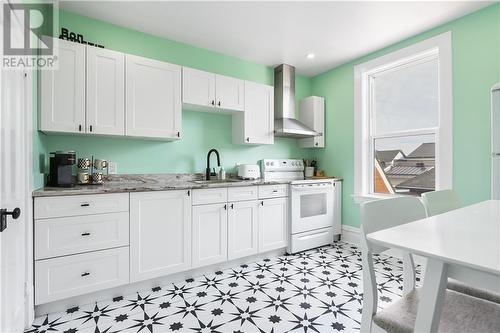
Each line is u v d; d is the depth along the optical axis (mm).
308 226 2963
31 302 1529
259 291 1986
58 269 1643
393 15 2262
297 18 2320
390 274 2303
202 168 2945
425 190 2650
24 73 1450
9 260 1231
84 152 2291
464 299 944
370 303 887
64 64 1932
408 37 2654
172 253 2082
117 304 1786
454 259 600
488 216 1044
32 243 1551
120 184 2258
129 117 2201
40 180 1854
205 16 2293
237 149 3227
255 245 2572
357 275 2277
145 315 1660
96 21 2338
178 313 1685
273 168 3307
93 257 1758
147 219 1971
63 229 1658
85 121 2004
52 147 2145
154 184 2320
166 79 2395
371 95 3174
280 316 1655
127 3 2105
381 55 2930
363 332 898
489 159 2133
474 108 2213
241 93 2902
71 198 1682
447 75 2371
